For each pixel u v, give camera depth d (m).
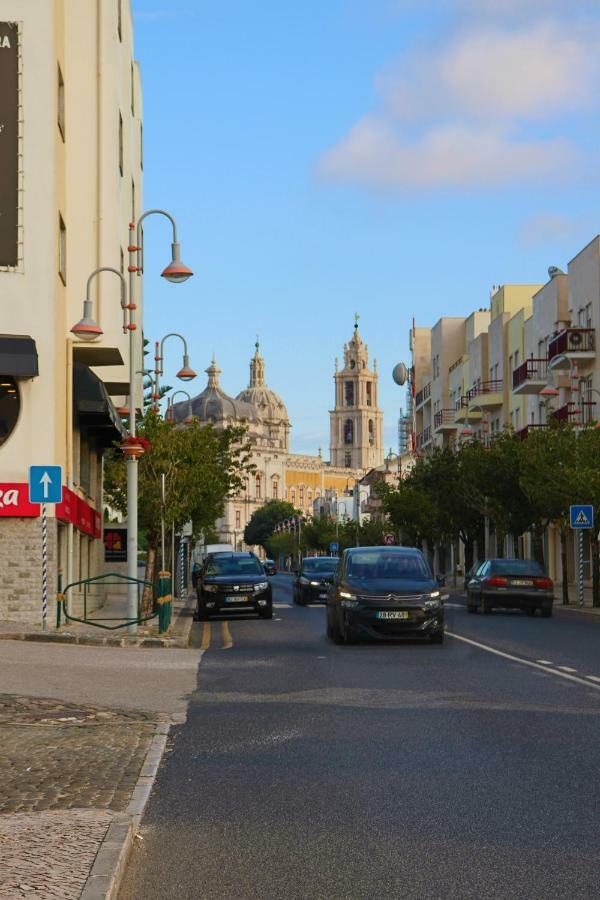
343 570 27.34
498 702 15.91
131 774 10.74
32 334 30.20
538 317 70.00
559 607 44.97
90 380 34.38
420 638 27.81
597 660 22.06
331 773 10.97
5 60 30.19
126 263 38.28
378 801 9.67
